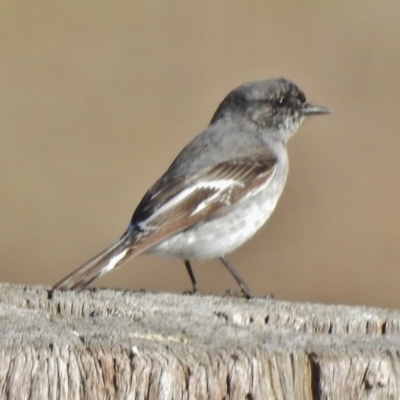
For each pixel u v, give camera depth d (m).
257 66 19.89
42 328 7.43
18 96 19.19
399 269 15.86
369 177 17.72
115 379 6.91
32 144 18.14
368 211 16.98
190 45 20.31
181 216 10.59
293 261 15.90
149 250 10.71
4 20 20.83
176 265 15.78
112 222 16.61
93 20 21.00
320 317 8.05
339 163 18.00
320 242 16.31
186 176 10.92
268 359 7.13
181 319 7.95
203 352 7.11
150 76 19.69
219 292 15.20
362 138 18.55
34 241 16.14
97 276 9.42
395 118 19.00
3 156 17.81
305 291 15.33
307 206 17.08
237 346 7.26
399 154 18.22
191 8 21.20
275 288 15.37
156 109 18.94
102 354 6.94
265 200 11.34
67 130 18.50
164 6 21.23
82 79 19.66
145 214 10.48
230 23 20.83
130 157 17.95
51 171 17.61
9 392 6.80
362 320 7.99
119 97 19.23
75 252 16.02
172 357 7.01
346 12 21.27
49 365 6.86
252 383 7.05
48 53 20.22
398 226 16.69
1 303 8.16
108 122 18.70
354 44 20.58
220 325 7.86
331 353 7.22
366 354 7.23
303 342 7.46
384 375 7.17
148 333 7.48
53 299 8.23
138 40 20.45
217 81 19.56
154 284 15.45
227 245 10.99
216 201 10.88
